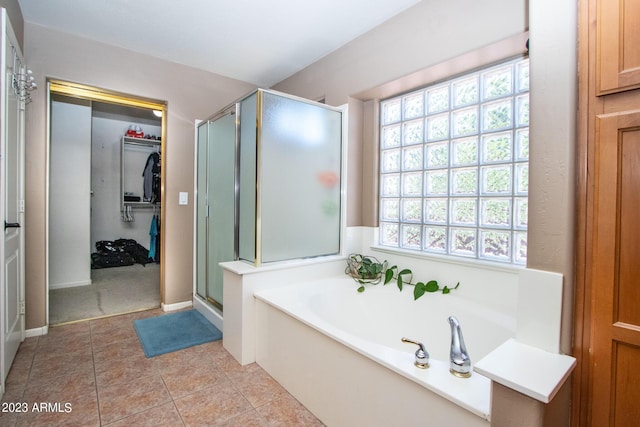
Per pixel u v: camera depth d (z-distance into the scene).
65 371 1.91
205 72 3.13
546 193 0.95
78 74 2.51
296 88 3.15
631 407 0.84
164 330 2.51
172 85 2.95
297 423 1.51
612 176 0.86
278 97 2.20
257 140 2.10
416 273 2.30
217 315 2.58
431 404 1.06
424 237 2.36
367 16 2.23
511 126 1.88
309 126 2.38
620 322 0.85
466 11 1.82
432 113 2.29
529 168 0.99
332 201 2.55
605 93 0.86
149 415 1.54
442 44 1.94
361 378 1.32
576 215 0.92
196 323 2.67
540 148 0.96
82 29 2.43
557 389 0.78
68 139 3.67
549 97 0.94
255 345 2.06
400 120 2.51
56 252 3.62
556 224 0.93
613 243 0.86
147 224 5.26
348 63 2.58
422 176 2.36
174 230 3.00
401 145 2.50
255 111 2.13
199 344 2.29
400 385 1.16
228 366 2.01
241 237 2.29
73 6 2.16
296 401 1.68
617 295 0.86
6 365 1.80
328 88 2.77
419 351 1.18
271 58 2.87
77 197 3.72
